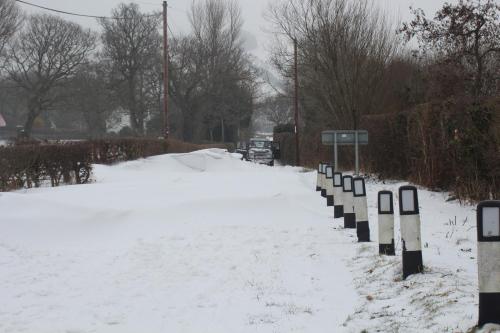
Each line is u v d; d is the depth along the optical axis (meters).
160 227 10.50
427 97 15.11
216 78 62.25
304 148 32.03
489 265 4.43
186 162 25.98
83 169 16.77
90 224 10.59
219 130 79.81
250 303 6.27
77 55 60.03
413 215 6.19
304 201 13.34
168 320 5.88
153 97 63.97
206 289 6.91
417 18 14.84
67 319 5.97
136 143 25.31
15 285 7.29
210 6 61.38
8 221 10.12
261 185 14.84
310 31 23.86
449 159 11.91
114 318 5.98
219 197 12.37
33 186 15.45
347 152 20.58
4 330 5.62
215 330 5.48
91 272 7.88
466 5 13.66
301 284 6.87
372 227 10.04
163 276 7.59
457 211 10.61
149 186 14.25
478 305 4.76
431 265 6.41
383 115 16.42
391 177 16.05
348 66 21.77
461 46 13.90
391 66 21.69
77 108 60.31
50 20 58.88
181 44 62.34
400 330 4.72
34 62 59.25
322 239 9.33
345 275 7.04
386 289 6.04
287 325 5.44
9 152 14.89
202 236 9.78
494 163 10.24
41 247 9.37
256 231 10.13
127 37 60.84
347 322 5.27
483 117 10.56
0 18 54.66
